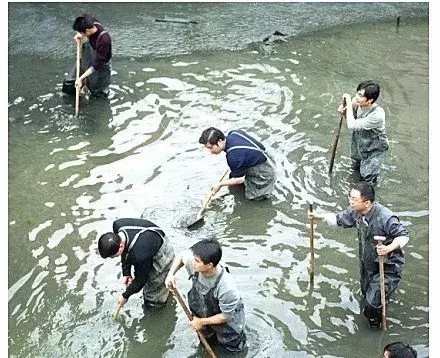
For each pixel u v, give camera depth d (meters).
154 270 5.84
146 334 5.79
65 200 7.36
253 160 7.00
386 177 7.75
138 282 5.57
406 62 10.35
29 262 6.53
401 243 5.26
